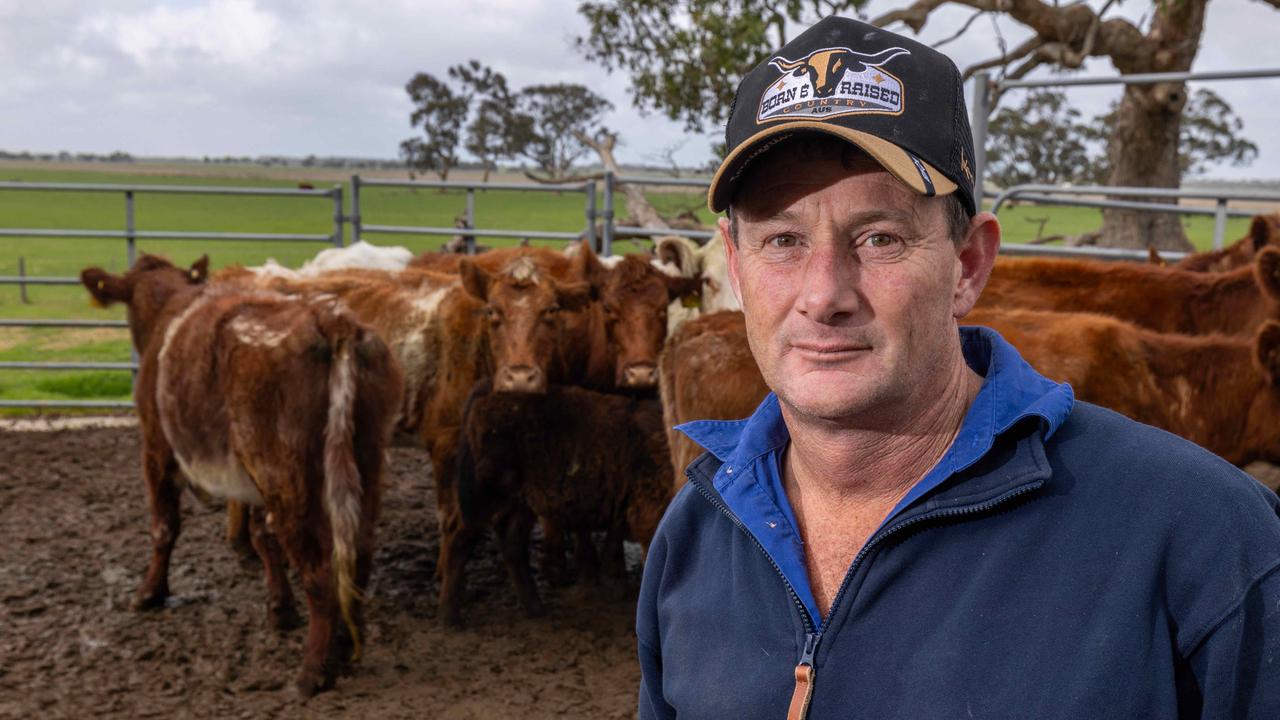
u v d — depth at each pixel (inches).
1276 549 40.7
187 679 189.8
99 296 240.7
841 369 45.4
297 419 186.4
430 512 301.6
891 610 44.8
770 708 47.0
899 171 41.6
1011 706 41.1
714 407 173.9
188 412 199.0
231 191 394.6
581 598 234.5
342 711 178.1
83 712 175.9
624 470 213.9
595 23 739.4
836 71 44.2
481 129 2030.0
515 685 189.3
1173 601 41.3
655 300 233.9
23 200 3681.1
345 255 339.9
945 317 46.6
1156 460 43.6
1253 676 39.6
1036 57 683.4
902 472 47.8
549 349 221.9
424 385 248.5
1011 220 2212.1
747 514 50.5
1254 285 205.6
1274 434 155.3
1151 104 652.7
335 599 189.8
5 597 226.2
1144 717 40.0
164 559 223.9
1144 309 212.1
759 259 47.5
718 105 737.6
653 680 57.9
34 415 417.4
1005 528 43.8
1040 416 44.9
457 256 326.3
